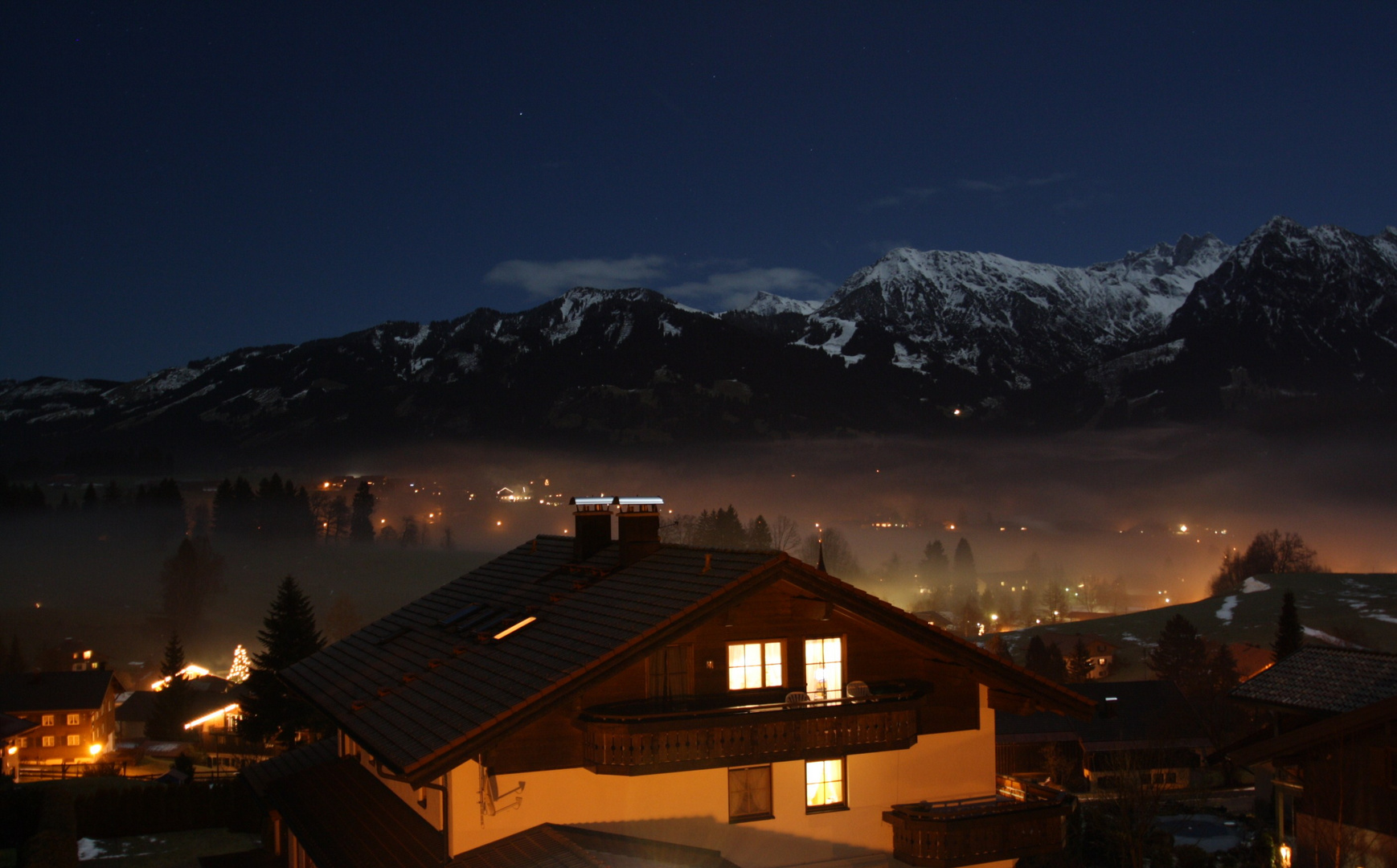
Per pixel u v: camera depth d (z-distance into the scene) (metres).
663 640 19.11
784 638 20.84
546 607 23.58
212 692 106.94
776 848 20.33
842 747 20.08
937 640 21.77
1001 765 69.31
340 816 22.97
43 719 86.19
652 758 18.48
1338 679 28.94
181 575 174.12
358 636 29.42
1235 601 136.38
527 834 18.36
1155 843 40.72
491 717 17.56
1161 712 73.06
